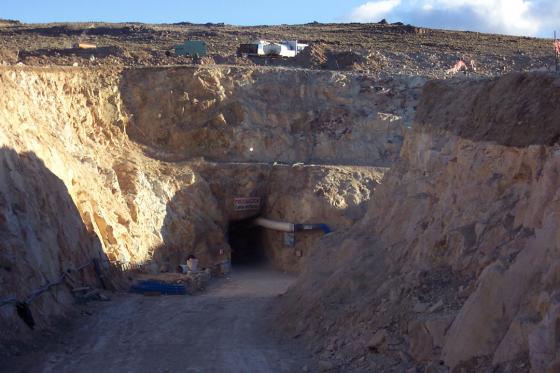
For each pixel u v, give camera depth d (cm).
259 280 3931
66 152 3253
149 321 2259
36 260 2228
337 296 1955
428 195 2020
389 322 1591
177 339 2011
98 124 4216
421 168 2209
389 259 1952
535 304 1230
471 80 2236
